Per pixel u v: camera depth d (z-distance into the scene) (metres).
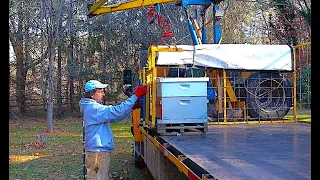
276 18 21.59
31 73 24.47
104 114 4.49
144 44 22.22
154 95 5.85
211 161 3.52
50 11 16.47
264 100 7.77
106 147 4.56
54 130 17.17
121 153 10.41
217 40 8.69
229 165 3.33
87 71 23.23
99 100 4.74
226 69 7.15
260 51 7.33
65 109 25.09
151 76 6.17
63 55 24.55
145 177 7.39
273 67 7.34
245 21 23.64
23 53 23.06
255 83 7.57
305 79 11.26
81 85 23.98
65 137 14.51
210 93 7.37
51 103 16.45
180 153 3.95
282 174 2.98
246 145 4.53
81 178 7.63
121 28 23.00
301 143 4.66
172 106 5.40
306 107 12.24
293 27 18.55
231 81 7.75
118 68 23.66
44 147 11.87
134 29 22.33
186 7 8.74
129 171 7.96
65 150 11.27
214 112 7.64
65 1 18.06
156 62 6.79
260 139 5.06
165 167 4.83
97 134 4.53
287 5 19.23
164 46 6.82
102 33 23.22
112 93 23.27
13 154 10.59
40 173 8.16
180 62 6.89
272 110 7.69
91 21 22.97
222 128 6.54
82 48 23.78
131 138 13.55
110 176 7.52
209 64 7.04
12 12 20.67
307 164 3.37
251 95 7.56
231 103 7.88
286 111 7.74
